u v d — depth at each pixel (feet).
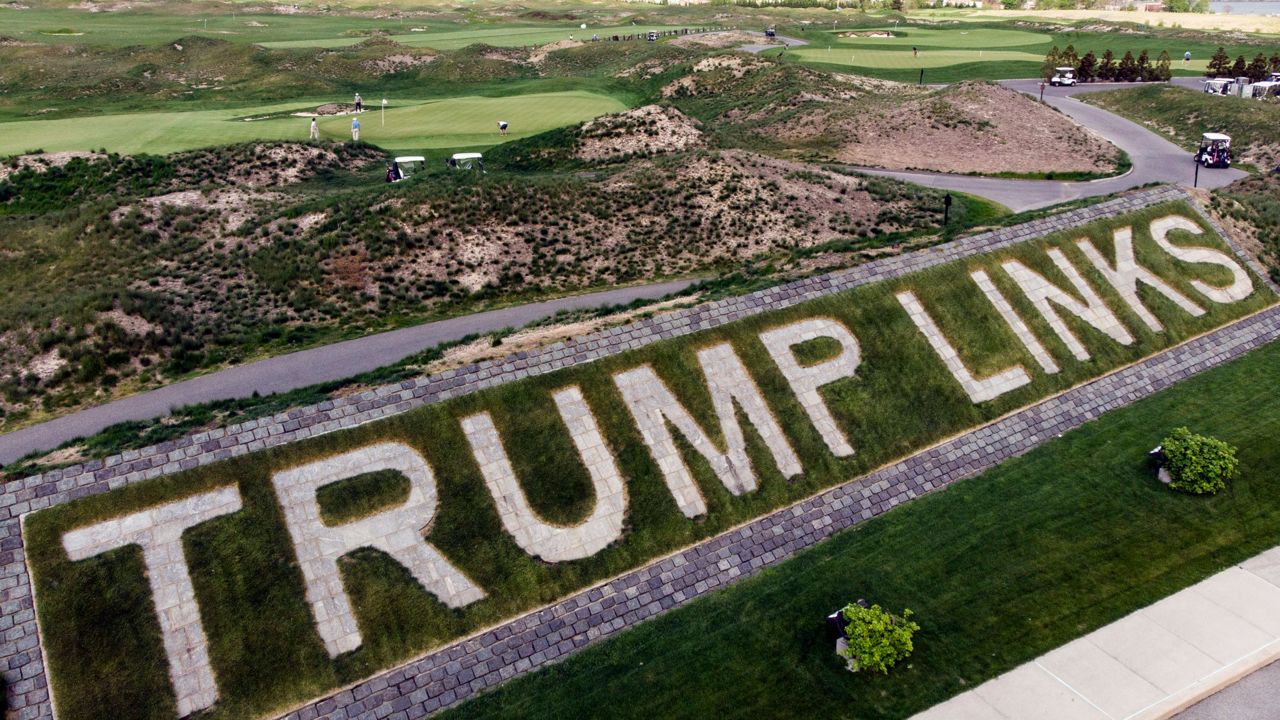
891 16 636.07
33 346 141.28
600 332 127.95
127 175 230.07
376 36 476.54
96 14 576.61
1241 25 572.92
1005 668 94.53
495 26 596.70
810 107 317.01
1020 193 236.22
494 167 255.50
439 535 104.63
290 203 206.28
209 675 90.53
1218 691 91.20
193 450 103.76
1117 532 114.01
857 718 88.94
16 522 95.25
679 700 91.71
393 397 114.32
